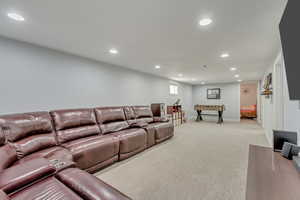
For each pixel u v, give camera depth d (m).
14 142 1.77
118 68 4.19
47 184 1.22
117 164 2.53
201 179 2.04
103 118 3.18
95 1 1.42
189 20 1.77
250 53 2.98
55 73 2.83
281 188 0.89
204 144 3.64
